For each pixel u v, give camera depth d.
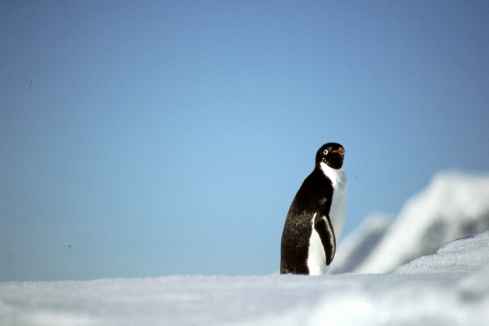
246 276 18.53
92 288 15.62
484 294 10.94
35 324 11.36
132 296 14.24
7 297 14.05
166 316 11.84
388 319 10.32
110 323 11.37
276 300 13.33
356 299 11.03
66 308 12.64
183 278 17.98
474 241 30.19
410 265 27.62
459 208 127.19
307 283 16.25
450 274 18.16
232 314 11.89
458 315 10.25
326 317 10.57
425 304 10.79
